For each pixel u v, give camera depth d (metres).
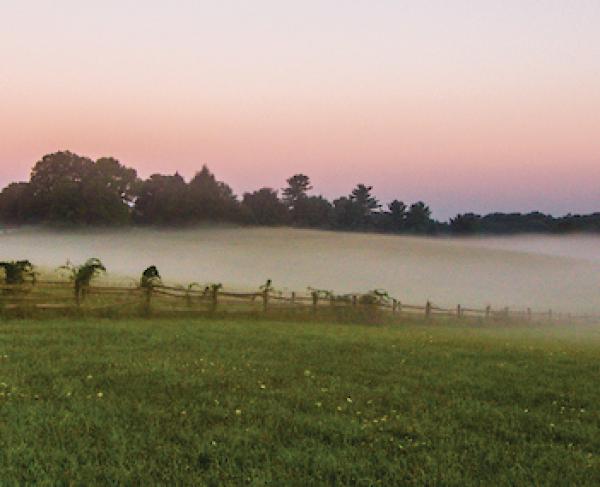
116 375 11.95
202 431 8.73
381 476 7.39
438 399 11.79
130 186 139.62
